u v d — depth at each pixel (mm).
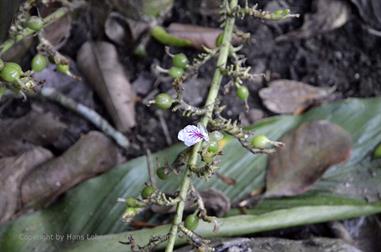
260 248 965
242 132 856
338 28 1146
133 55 1114
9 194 1009
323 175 1032
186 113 869
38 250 985
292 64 1133
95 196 1020
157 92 1107
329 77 1126
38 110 1082
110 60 1092
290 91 1108
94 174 1041
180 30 1107
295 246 974
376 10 1128
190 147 854
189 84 1104
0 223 999
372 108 1063
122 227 1008
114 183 1025
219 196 1009
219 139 854
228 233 958
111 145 1065
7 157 1036
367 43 1140
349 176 1032
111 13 1094
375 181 1026
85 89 1097
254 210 1014
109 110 1078
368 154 1044
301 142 1036
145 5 1053
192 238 838
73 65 1107
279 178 1025
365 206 990
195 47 1110
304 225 1032
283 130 1055
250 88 1113
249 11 885
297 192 1021
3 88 875
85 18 1106
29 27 891
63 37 1065
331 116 1062
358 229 1028
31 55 1060
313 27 1141
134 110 1092
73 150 1040
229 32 903
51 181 1021
